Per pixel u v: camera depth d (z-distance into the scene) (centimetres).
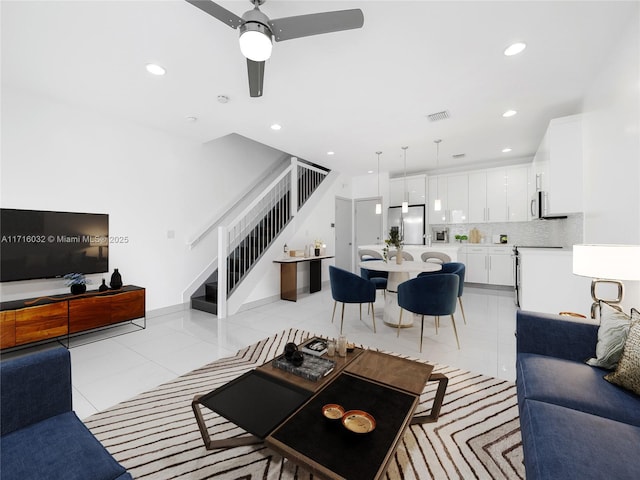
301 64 244
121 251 367
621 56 215
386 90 289
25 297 295
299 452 110
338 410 133
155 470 146
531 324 183
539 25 200
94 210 342
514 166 564
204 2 147
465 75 263
